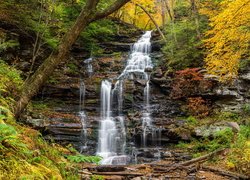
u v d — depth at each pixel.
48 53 16.00
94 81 17.55
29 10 14.38
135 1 28.62
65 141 13.69
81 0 18.03
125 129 15.12
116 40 23.31
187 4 20.52
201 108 15.96
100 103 16.83
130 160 13.65
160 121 15.53
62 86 16.36
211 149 12.77
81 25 7.18
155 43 21.61
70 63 18.25
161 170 10.43
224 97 15.77
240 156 10.73
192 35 18.47
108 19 24.08
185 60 17.73
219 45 10.46
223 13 9.61
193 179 9.30
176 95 16.81
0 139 3.35
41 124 13.24
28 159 3.74
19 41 15.15
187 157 12.92
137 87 17.38
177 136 14.40
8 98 6.75
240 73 15.30
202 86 16.23
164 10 29.31
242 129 12.80
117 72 18.89
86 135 14.35
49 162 4.29
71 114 15.55
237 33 10.04
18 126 5.27
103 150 14.50
